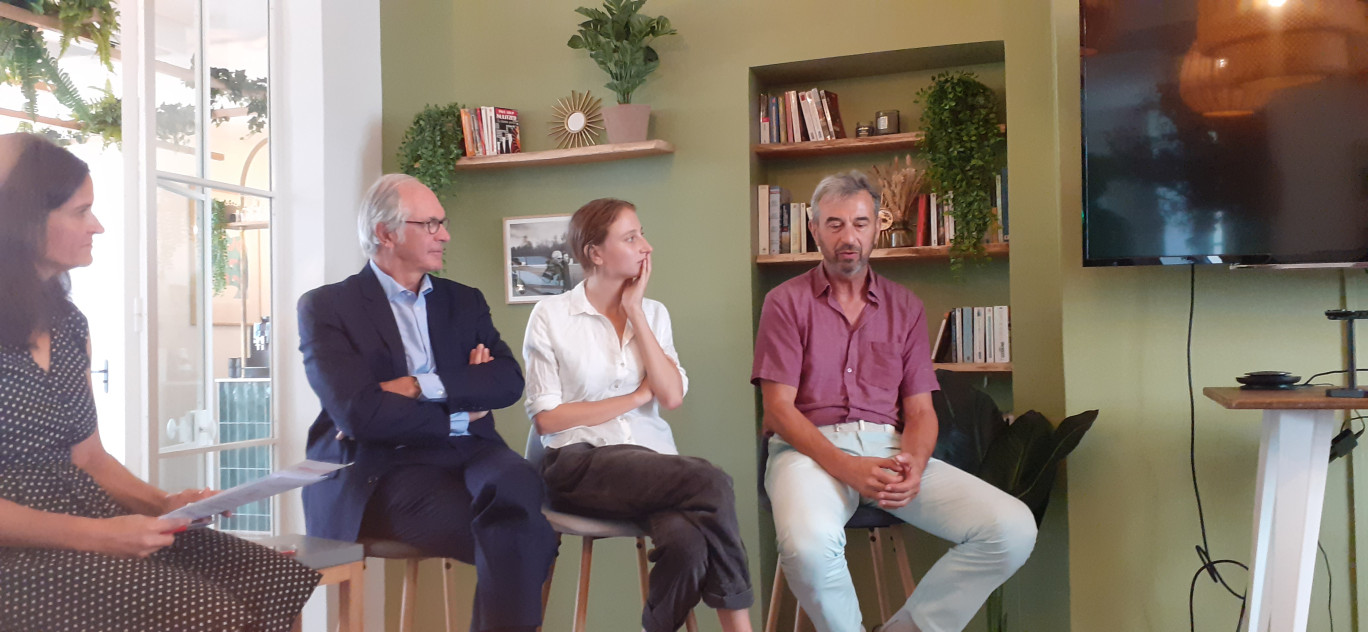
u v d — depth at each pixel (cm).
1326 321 257
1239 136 245
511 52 380
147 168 285
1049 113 316
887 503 237
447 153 365
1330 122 237
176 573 147
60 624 136
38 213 155
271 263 336
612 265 252
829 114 352
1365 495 251
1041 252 317
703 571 210
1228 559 263
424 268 242
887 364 264
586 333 254
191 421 298
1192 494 266
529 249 371
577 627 240
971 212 324
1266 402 207
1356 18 235
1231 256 246
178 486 292
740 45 351
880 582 273
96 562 141
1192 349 266
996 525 234
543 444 251
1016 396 319
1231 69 246
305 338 228
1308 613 233
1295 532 213
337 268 342
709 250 352
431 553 216
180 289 297
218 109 315
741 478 345
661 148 345
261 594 162
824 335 264
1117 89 256
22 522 140
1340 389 210
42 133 278
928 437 258
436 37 384
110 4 287
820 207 264
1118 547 271
